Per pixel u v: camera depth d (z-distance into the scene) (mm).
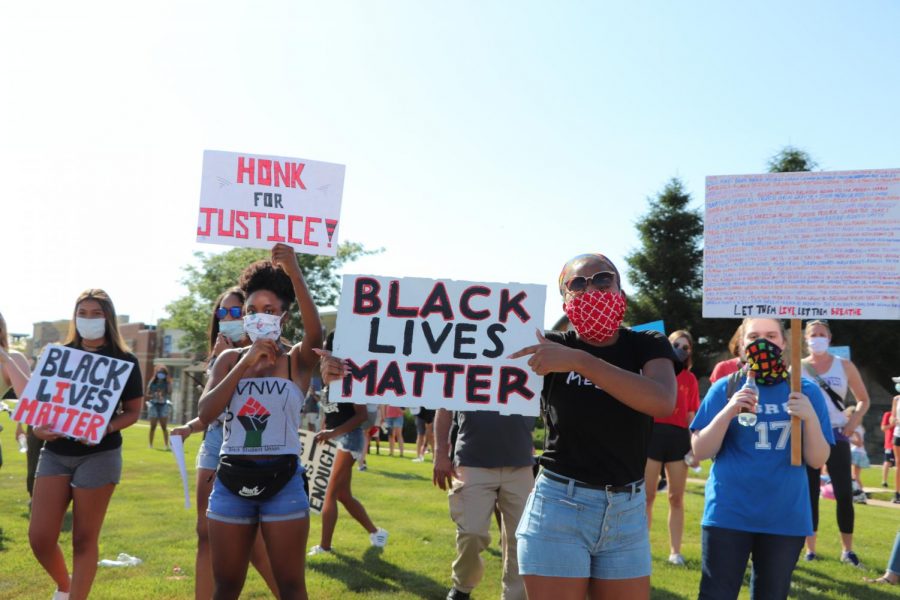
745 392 3918
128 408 4875
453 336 3484
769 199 4379
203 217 4016
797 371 3934
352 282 3527
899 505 12812
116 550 6801
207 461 4797
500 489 5234
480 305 3506
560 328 5258
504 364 3447
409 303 3518
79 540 4645
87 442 4625
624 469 3039
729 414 3912
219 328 4926
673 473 6988
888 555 7754
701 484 14719
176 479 11695
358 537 7648
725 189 4457
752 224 4391
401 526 8289
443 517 8914
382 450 22078
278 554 3645
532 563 3016
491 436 5137
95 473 4680
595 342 3205
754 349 4023
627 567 3016
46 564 4715
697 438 4027
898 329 34281
